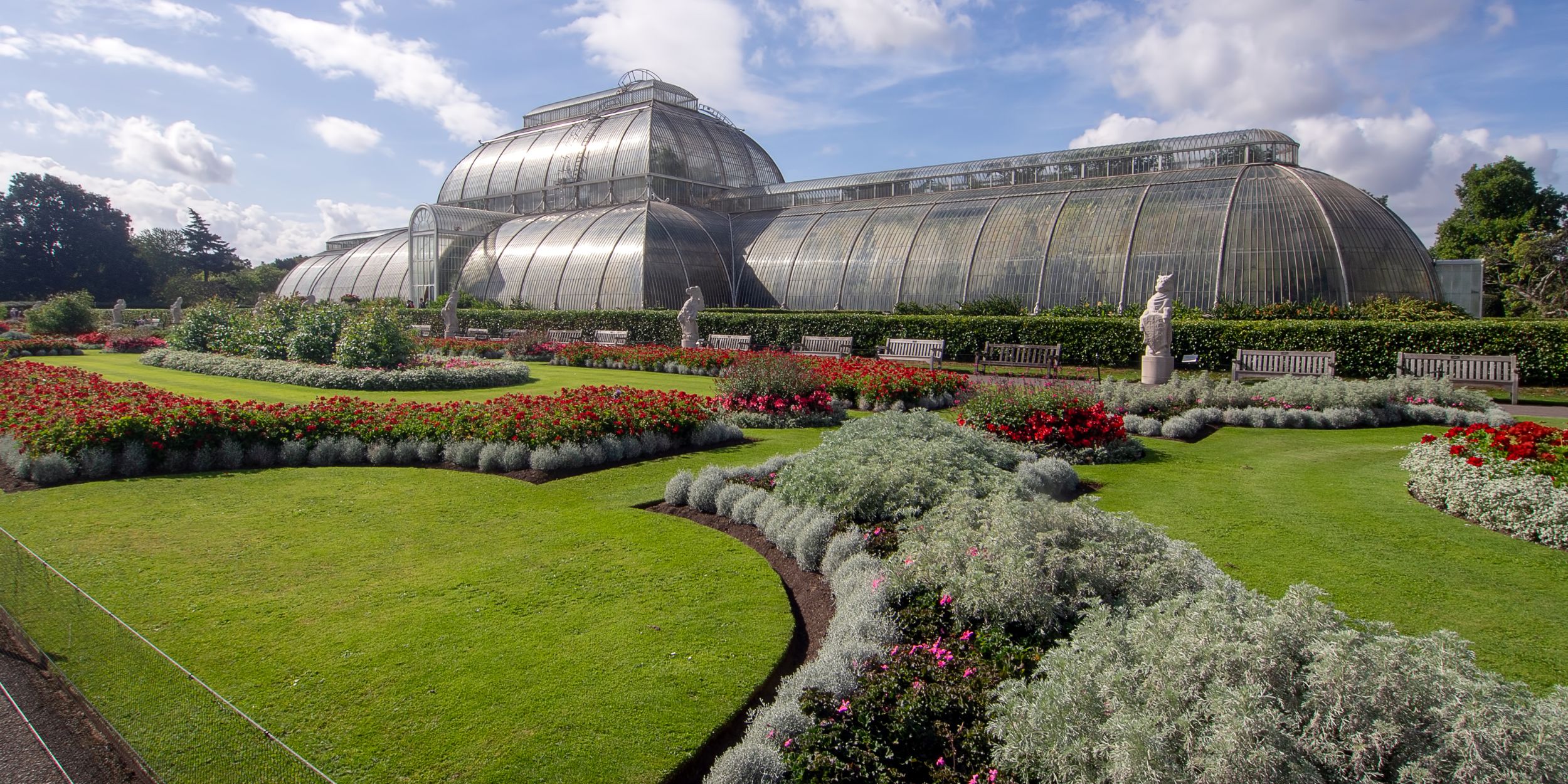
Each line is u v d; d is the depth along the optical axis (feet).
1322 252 103.96
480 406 51.88
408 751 18.20
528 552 31.37
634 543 32.22
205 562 30.53
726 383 65.05
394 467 46.88
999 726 15.87
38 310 167.94
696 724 19.33
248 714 19.70
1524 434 37.06
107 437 44.78
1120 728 13.83
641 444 48.91
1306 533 32.12
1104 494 38.73
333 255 230.27
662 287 153.69
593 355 112.98
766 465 40.91
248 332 107.24
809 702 17.92
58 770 18.29
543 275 170.40
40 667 23.26
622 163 193.67
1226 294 107.34
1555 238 132.36
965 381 73.36
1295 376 69.41
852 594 24.53
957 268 130.72
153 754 17.89
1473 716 12.64
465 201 234.17
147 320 221.25
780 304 154.10
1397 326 80.84
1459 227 190.39
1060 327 100.48
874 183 164.35
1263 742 12.99
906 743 16.98
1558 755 12.16
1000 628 20.95
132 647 19.85
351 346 90.94
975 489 31.73
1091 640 17.28
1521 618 23.90
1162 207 116.16
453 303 138.82
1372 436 55.36
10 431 47.29
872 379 70.08
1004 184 146.92
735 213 184.03
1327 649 13.93
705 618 25.03
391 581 28.50
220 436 46.80
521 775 17.37
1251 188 111.86
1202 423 58.18
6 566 25.63
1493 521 32.76
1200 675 14.71
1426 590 26.09
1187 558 22.77
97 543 32.71
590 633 24.06
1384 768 13.09
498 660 22.39
